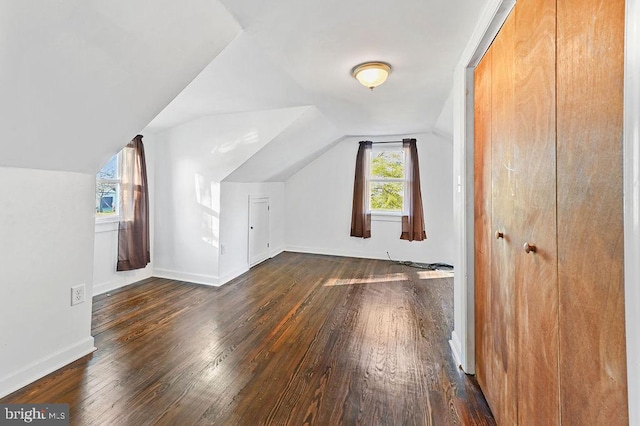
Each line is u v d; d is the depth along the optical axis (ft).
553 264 2.83
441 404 4.89
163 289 10.52
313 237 16.79
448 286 11.13
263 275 12.46
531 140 3.27
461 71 5.87
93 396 4.97
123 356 6.21
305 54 5.90
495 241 4.46
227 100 8.89
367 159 15.23
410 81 7.32
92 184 6.45
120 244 10.41
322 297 9.91
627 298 1.77
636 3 1.66
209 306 9.02
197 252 11.37
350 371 5.78
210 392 5.13
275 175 14.71
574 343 2.50
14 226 5.13
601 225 2.14
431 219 14.57
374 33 5.10
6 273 5.03
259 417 4.57
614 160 2.00
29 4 3.13
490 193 4.71
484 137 5.03
